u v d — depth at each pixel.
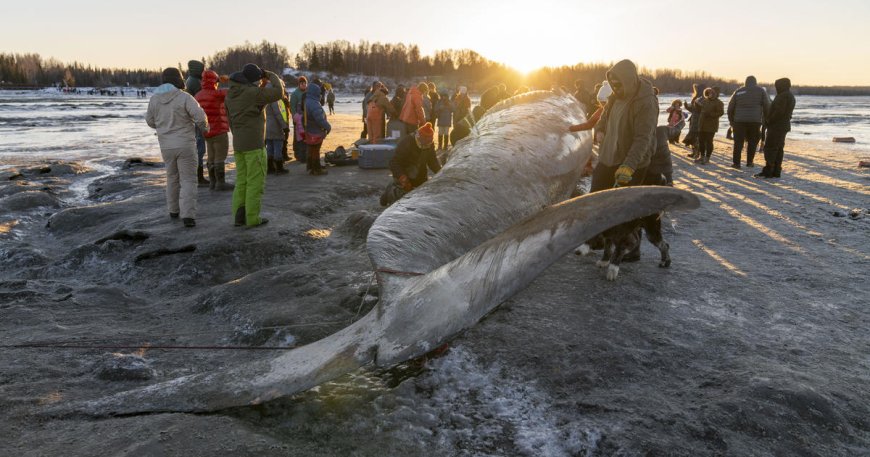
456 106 17.27
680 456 3.03
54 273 6.68
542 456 3.06
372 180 11.68
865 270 6.11
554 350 4.14
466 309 3.43
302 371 3.37
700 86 16.17
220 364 4.25
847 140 21.78
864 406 3.52
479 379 3.81
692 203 3.56
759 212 8.94
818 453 3.14
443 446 3.16
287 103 14.24
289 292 5.50
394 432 3.26
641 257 6.52
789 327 4.68
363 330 3.59
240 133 7.55
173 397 3.38
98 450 2.96
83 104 60.34
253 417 3.39
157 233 7.55
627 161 5.30
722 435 3.20
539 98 8.60
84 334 4.73
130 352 4.42
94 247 7.02
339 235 8.01
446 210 4.82
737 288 5.51
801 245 7.10
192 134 7.80
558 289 5.39
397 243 4.27
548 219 3.71
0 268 6.89
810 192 10.65
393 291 3.79
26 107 52.12
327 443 3.17
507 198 5.41
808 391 3.55
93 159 16.45
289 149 18.53
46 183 12.23
